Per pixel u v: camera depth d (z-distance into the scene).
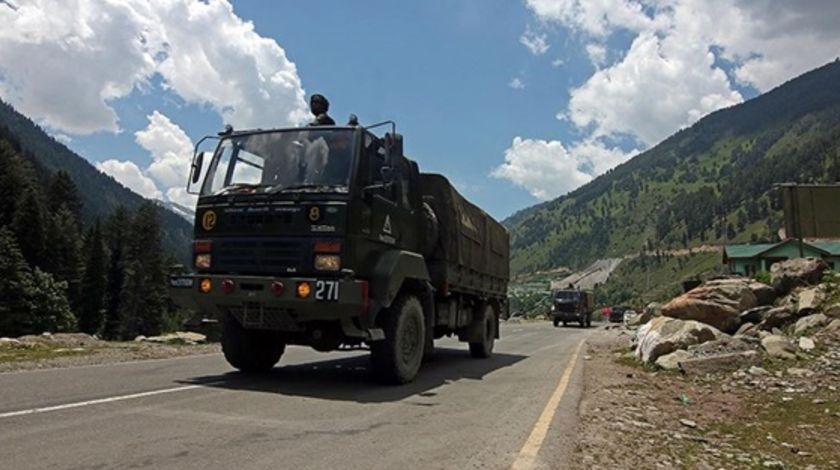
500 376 10.56
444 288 10.91
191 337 16.45
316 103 9.01
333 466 4.58
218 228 8.22
